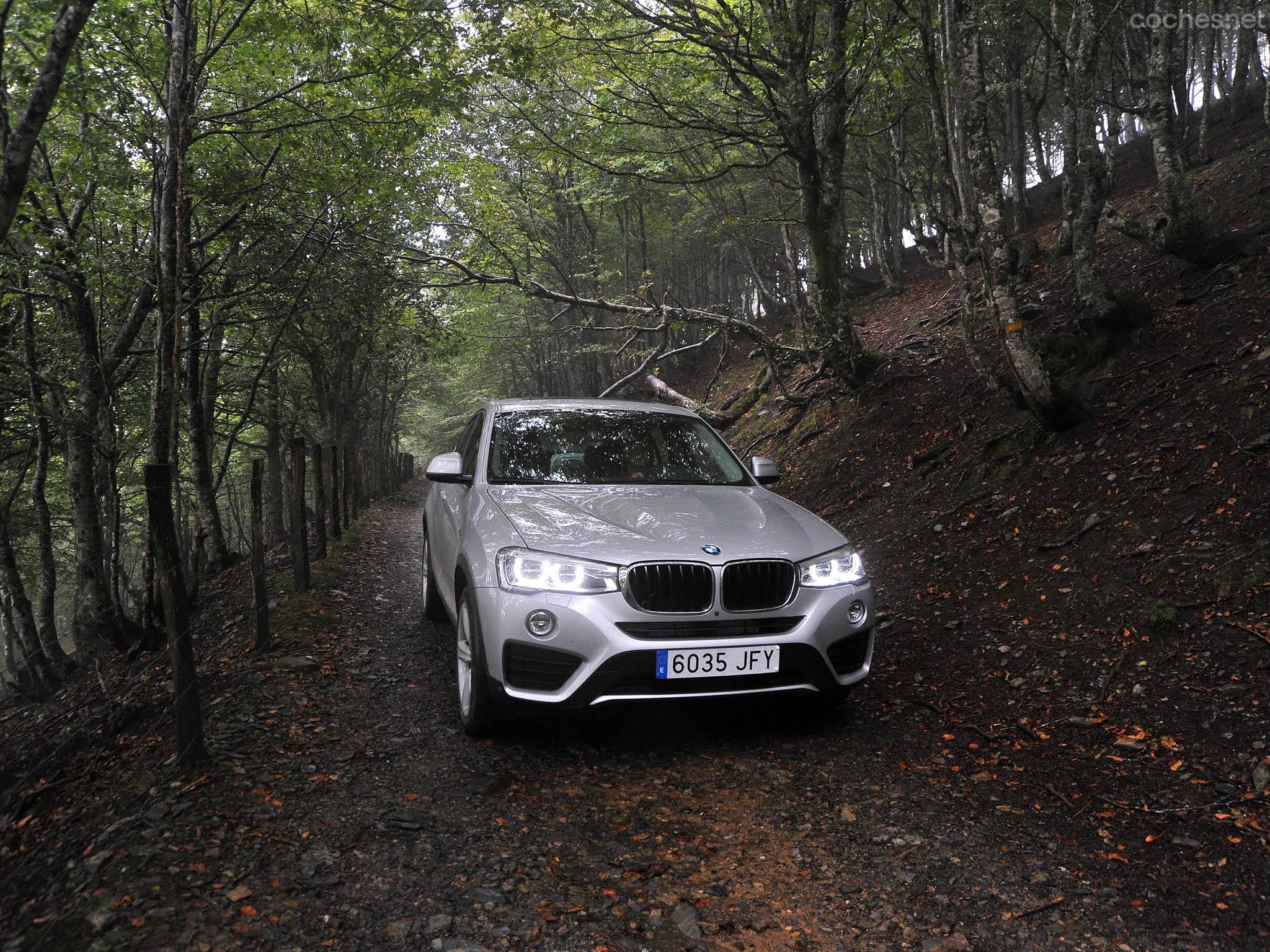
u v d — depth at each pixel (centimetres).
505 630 329
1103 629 429
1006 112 1420
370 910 229
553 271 2175
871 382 1009
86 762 341
